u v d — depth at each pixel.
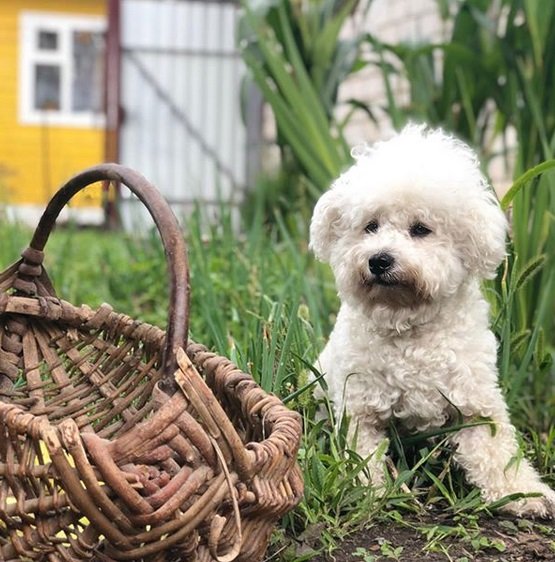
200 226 1.56
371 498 0.72
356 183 0.83
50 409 0.72
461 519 0.74
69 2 4.18
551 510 0.76
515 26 1.30
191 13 3.48
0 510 0.53
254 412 0.62
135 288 1.43
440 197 0.79
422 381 0.78
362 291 0.80
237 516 0.53
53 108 4.16
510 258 0.91
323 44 1.53
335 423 0.81
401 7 2.21
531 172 0.82
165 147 3.51
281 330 0.86
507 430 0.79
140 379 0.72
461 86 1.36
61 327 0.77
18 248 1.58
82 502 0.51
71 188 0.68
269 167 2.53
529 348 0.88
